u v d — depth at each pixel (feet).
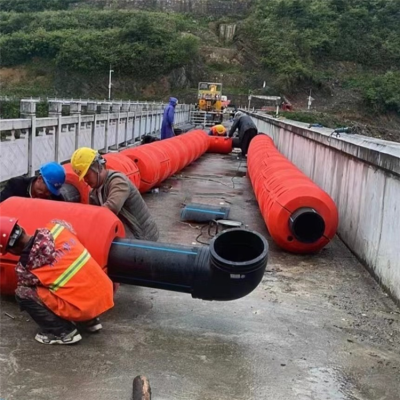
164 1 383.45
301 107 289.12
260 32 332.60
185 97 280.51
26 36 293.64
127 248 15.52
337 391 12.75
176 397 12.00
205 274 14.97
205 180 45.83
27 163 31.19
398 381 13.39
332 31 339.36
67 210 15.71
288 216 23.34
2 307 16.14
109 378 12.60
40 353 13.58
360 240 23.67
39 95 265.75
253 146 48.85
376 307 18.31
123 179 17.80
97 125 46.26
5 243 13.34
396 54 335.88
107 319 15.90
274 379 13.10
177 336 15.08
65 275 13.66
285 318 16.87
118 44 294.25
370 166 22.97
